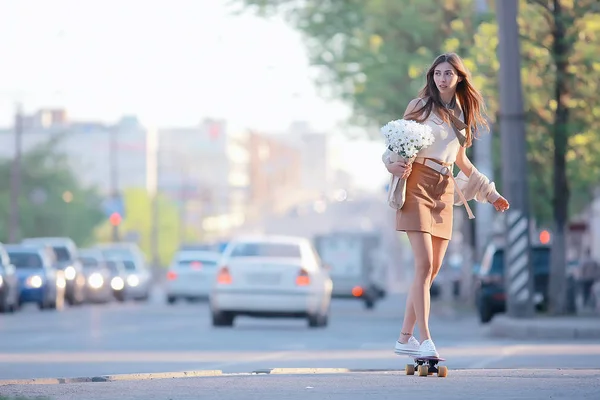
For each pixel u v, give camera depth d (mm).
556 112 61812
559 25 59500
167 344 43656
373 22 80812
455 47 70750
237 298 57844
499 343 44250
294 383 18938
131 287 123438
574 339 48125
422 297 19984
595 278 87750
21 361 34156
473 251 101812
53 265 90750
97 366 31859
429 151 19875
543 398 16297
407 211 19891
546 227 93250
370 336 50000
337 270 111688
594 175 68438
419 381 18953
